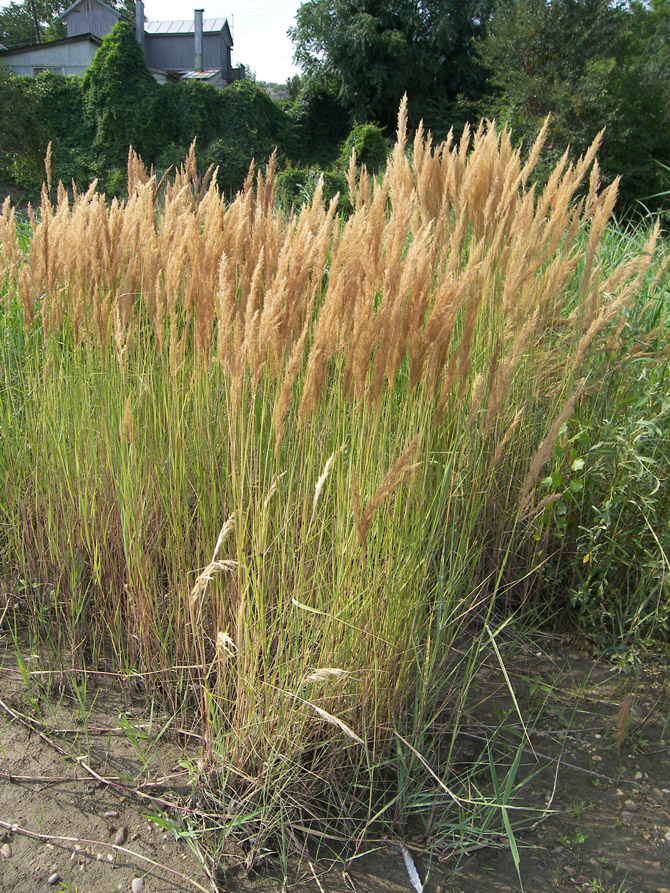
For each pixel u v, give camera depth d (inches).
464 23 1346.0
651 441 128.6
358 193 152.3
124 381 114.7
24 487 133.2
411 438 95.1
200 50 1711.4
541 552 131.3
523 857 92.0
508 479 134.6
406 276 86.2
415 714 98.8
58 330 127.6
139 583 111.1
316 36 1385.3
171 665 115.5
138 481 110.4
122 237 122.5
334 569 91.4
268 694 92.0
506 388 105.8
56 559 125.9
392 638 93.7
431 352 93.4
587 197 152.3
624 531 131.4
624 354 137.5
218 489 110.6
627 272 133.9
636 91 744.3
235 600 100.3
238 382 90.6
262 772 91.9
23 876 85.8
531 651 132.8
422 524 94.7
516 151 143.3
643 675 126.9
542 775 104.7
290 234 100.5
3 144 955.3
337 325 89.3
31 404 134.6
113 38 1042.7
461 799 89.2
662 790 102.5
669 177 721.0
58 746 106.9
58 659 121.1
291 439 99.3
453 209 150.3
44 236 124.7
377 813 89.9
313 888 86.6
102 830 93.0
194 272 104.5
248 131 1149.1
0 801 96.7
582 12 791.1
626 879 88.4
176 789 99.3
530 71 831.1
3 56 1424.7
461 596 115.1
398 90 1374.3
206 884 86.0
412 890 86.4
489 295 133.9
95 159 1048.8
